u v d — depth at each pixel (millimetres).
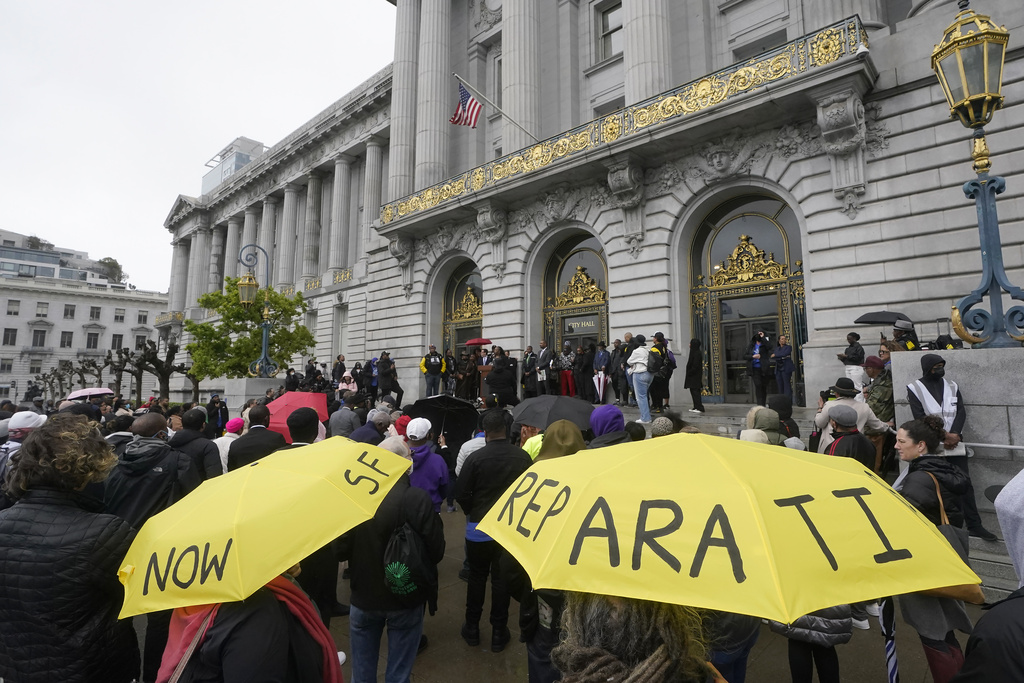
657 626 1426
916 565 1317
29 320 70688
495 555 4473
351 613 3379
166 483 3918
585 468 1736
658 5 16688
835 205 12523
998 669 1353
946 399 5414
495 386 14898
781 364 12406
